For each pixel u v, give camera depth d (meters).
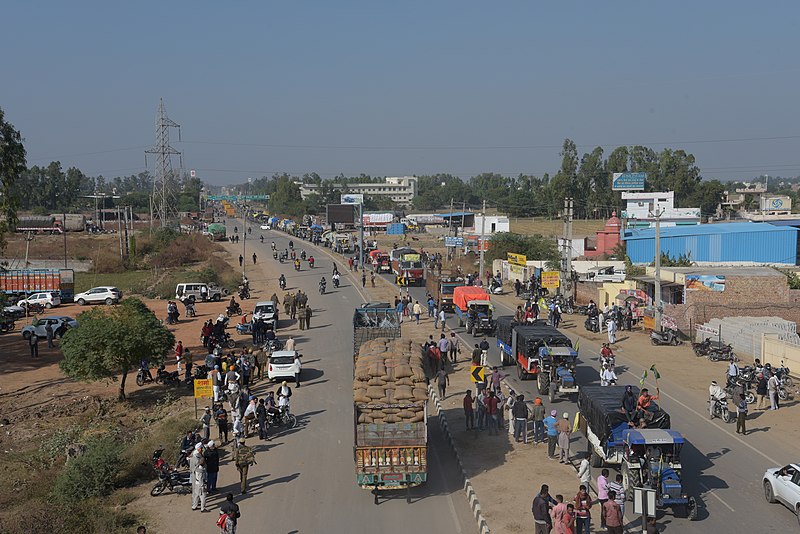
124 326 34.44
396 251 87.75
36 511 20.59
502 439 27.58
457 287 55.41
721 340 44.88
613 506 18.05
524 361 35.47
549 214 180.12
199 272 81.38
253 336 47.34
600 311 54.66
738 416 28.02
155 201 171.50
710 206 165.00
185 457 24.34
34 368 41.88
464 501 21.70
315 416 31.14
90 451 24.02
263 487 23.22
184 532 19.89
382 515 20.77
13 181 45.12
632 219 106.31
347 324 54.78
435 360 36.38
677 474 20.42
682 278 52.72
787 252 74.12
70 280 70.38
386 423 21.59
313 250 121.62
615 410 22.89
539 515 18.25
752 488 22.50
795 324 44.53
